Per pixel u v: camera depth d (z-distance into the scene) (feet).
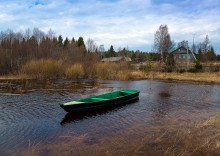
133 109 56.75
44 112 53.67
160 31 237.86
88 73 127.34
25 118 48.85
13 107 58.39
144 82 110.83
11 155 31.09
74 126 43.52
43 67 121.60
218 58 310.45
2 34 212.43
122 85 100.17
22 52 147.54
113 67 133.08
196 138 35.55
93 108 54.65
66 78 122.42
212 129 39.78
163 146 32.78
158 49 239.91
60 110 55.52
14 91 82.33
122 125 43.68
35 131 40.81
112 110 55.67
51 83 104.17
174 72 142.82
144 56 269.85
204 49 264.52
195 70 139.95
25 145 34.47
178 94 77.97
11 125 44.16
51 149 32.71
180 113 52.60
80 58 151.64
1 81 107.45
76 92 81.56
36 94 77.00
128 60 155.43
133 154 30.40
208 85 99.50
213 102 64.85
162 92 82.07
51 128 42.45
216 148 31.50
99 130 40.88
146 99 69.36
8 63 133.08
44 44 175.83
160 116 50.08
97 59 147.43
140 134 38.24
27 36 230.27
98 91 83.97
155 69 149.69
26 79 115.44
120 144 33.99
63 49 180.75
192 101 66.28
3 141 36.09
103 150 31.91
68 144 34.45
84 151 31.71
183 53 259.60
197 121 45.78
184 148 31.81
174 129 40.34
